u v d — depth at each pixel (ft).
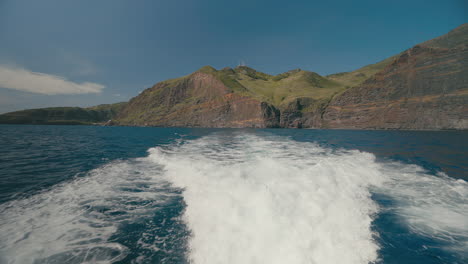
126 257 9.63
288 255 9.14
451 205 15.10
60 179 21.93
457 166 28.76
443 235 11.32
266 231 10.55
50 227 11.90
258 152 39.68
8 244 10.02
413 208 14.57
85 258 9.43
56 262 9.06
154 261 9.41
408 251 9.94
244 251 9.56
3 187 18.94
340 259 9.14
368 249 9.95
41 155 38.45
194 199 15.74
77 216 13.43
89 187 19.29
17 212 13.58
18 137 82.53
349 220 12.16
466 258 9.52
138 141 68.59
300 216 11.64
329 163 25.44
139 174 24.06
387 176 22.88
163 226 12.43
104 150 45.78
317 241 9.94
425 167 27.89
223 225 11.54
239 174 20.65
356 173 22.03
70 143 62.08
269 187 15.56
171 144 57.52
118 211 14.35
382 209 14.40
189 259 9.54
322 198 14.05
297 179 18.17
